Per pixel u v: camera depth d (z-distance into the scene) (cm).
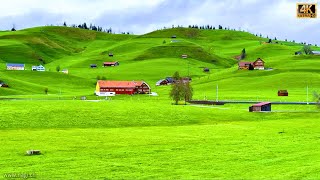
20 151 7856
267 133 10269
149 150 7950
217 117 13550
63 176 6006
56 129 10919
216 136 9869
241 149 7881
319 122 12481
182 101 19112
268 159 6875
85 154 7594
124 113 13062
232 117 13725
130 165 6650
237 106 16712
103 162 6875
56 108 13212
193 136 9888
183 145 8531
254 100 18888
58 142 8925
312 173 5678
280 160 6700
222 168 6388
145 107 14188
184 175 6016
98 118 12331
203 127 11619
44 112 12606
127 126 11794
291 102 17150
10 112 12394
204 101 17912
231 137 9669
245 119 13600
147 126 11862
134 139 9400
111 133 10325
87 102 15112
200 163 6756
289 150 7575
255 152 7519
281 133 10131
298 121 12825
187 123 12544
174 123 12412
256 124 12262
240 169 6272
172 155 7444
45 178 5900
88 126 11531
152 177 5938
